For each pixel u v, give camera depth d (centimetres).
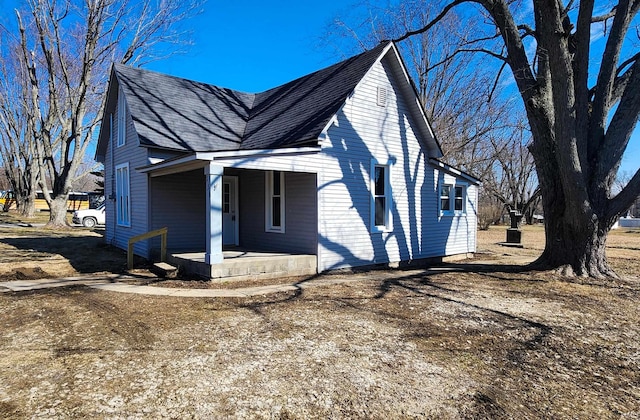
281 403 341
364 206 1109
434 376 401
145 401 340
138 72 1325
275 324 561
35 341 486
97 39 2106
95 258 1189
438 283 881
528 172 3700
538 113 1002
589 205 912
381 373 405
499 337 522
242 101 1573
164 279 894
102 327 542
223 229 1245
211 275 834
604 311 660
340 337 510
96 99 2362
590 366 437
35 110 2527
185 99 1338
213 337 504
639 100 892
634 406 351
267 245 1158
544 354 468
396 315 616
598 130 948
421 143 1284
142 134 1053
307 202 1027
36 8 2078
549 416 331
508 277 954
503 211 3934
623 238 2417
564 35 843
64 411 322
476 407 342
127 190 1306
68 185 2312
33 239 1669
